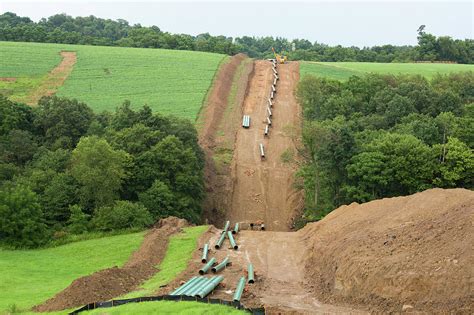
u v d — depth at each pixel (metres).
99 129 69.81
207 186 69.12
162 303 26.81
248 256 40.62
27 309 29.48
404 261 27.16
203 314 25.02
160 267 38.88
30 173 57.50
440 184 56.78
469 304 22.78
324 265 34.62
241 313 25.64
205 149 80.12
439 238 27.94
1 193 47.47
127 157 57.66
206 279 32.75
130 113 70.12
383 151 57.06
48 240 48.22
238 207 69.00
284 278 34.94
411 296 25.25
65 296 30.22
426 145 60.19
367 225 36.38
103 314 25.89
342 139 57.94
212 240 45.59
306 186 63.38
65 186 53.94
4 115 68.12
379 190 57.16
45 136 70.00
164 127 68.06
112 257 43.19
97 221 51.03
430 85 92.06
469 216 28.25
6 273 38.25
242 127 91.00
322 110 82.62
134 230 51.00
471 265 24.31
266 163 79.56
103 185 53.16
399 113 74.88
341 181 58.72
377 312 25.77
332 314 26.41
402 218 33.94
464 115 74.94
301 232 47.97
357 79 90.94
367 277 27.95
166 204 55.59
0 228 46.62
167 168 59.47
